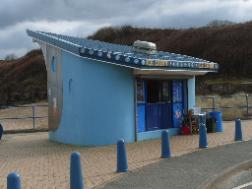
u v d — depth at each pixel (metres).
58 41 16.64
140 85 15.74
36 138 19.12
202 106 28.33
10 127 25.05
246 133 16.72
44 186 8.92
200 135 13.15
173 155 11.95
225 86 40.66
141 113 15.77
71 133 16.06
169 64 15.01
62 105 16.72
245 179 9.58
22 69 67.12
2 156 13.81
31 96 53.41
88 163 11.41
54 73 17.59
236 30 55.38
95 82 15.05
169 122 16.92
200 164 10.61
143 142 14.98
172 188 8.33
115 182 8.83
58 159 12.59
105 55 14.45
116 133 14.89
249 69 48.22
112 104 14.91
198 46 56.69
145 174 9.55
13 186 6.40
